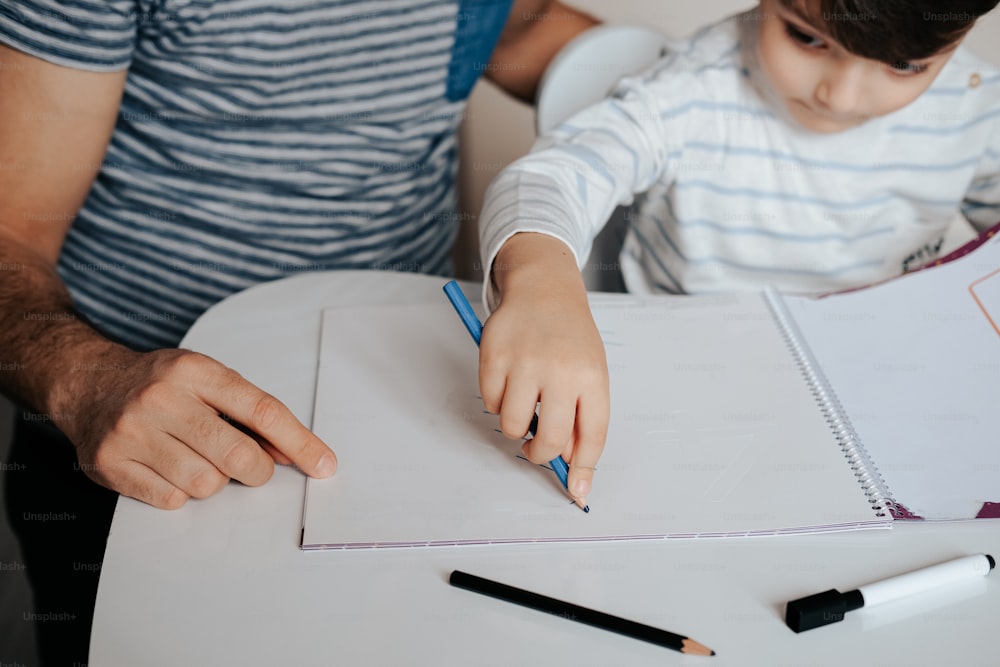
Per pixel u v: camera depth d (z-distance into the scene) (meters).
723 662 0.49
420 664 0.49
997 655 0.50
